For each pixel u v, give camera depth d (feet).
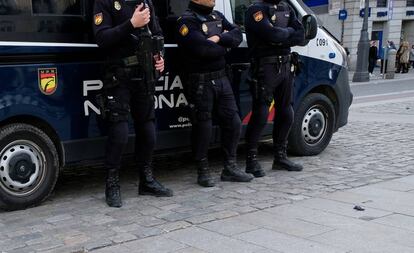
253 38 17.81
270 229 13.25
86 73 15.56
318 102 21.57
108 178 15.51
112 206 15.29
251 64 18.15
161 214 14.53
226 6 18.76
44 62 14.78
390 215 14.23
